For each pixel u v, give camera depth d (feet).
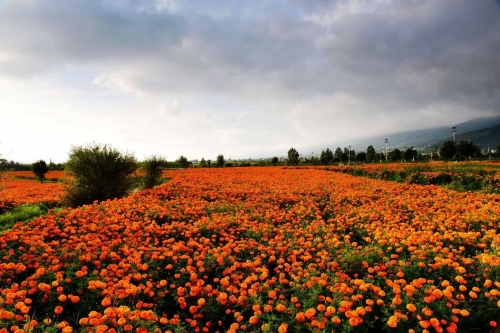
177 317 13.92
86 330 12.12
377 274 16.71
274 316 13.07
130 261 18.34
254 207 36.27
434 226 26.18
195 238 23.68
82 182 42.60
